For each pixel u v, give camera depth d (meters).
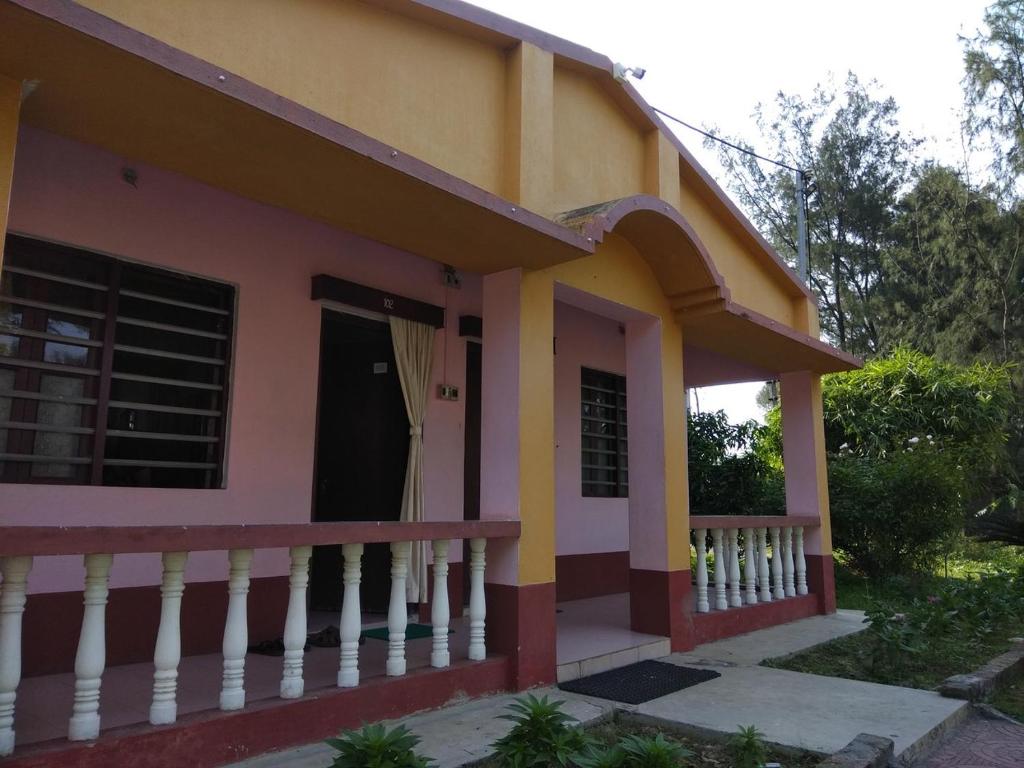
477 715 4.24
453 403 7.00
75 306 4.62
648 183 6.68
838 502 10.91
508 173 5.22
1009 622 7.78
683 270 6.50
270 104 3.35
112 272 4.76
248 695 3.86
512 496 4.95
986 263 23.28
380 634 5.83
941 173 24.39
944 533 10.98
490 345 5.25
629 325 6.79
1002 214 23.31
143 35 2.98
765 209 27.62
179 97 3.23
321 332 5.91
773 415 13.99
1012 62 23.75
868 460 11.78
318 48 4.21
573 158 5.91
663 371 6.59
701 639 6.54
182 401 5.10
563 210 5.72
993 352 22.55
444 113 4.88
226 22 3.80
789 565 8.20
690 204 7.39
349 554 3.96
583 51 5.89
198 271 5.14
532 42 5.40
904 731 4.28
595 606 7.90
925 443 11.48
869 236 26.27
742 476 11.45
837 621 7.96
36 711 3.55
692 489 11.73
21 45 2.88
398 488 6.62
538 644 4.91
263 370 5.46
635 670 5.52
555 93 5.81
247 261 5.44
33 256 4.45
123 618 4.60
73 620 4.35
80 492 4.48
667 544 6.29
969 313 23.03
